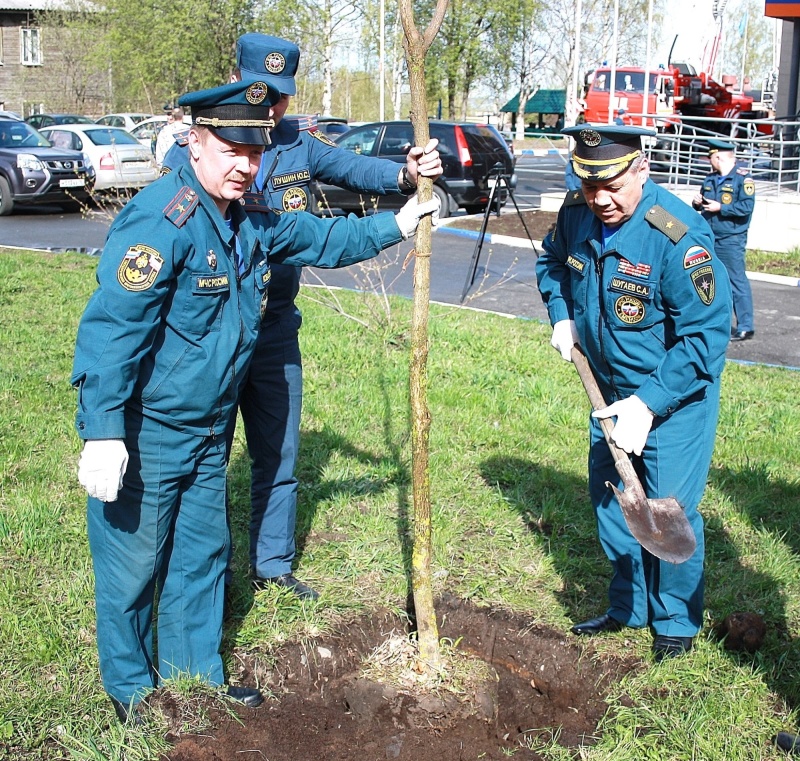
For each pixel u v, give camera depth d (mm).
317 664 3525
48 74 37938
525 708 3443
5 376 6434
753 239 13680
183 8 27969
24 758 2898
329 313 8539
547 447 5484
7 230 14602
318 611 3744
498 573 4102
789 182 14664
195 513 3041
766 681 3336
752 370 7465
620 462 3168
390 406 6105
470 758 3102
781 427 5891
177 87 29844
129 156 18062
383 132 16141
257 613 3701
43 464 5004
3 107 40812
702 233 3129
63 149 17391
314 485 4887
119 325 2639
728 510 4703
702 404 3318
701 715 3098
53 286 9617
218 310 2828
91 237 13977
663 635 3514
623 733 3064
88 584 3805
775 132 18234
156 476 2877
